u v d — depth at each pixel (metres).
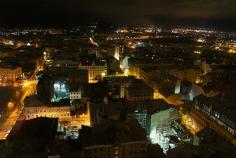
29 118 196.25
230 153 130.38
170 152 135.75
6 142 143.38
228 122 163.62
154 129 169.00
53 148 129.25
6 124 193.25
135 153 136.62
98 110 176.38
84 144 132.12
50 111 198.38
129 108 175.12
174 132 163.38
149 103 183.88
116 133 138.75
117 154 134.38
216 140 145.75
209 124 181.00
